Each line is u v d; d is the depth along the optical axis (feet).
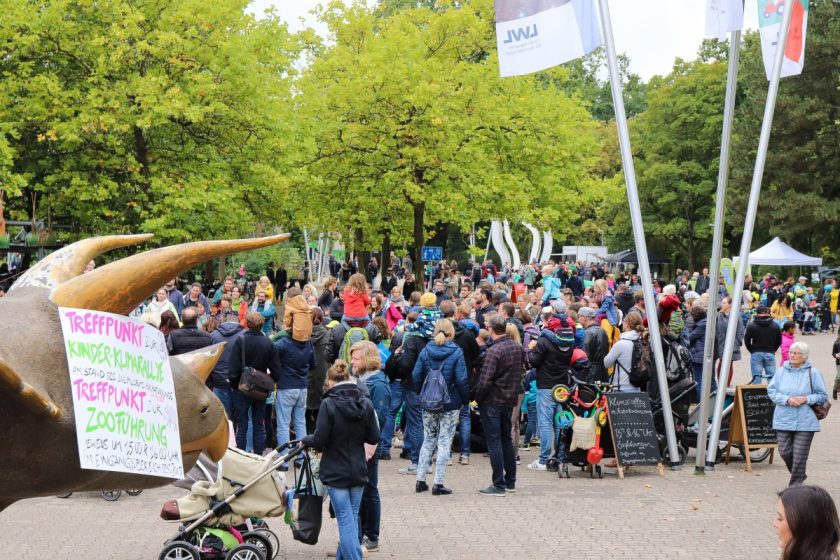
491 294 58.23
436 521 32.81
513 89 103.91
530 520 33.04
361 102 95.25
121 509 34.32
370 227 105.91
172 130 86.53
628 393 41.04
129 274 12.87
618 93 42.01
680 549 29.60
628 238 214.48
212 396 14.55
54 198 83.76
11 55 80.07
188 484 26.63
